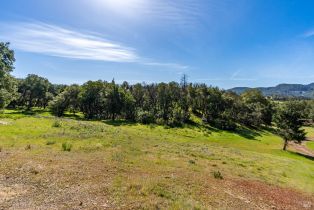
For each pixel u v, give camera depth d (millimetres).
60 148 26641
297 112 68062
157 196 15758
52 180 16984
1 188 15109
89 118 101438
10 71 56719
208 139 72812
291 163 42438
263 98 142750
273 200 19500
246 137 85000
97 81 108125
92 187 16328
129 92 109188
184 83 146625
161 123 88312
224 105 119188
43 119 55344
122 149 29562
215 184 20578
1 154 22062
